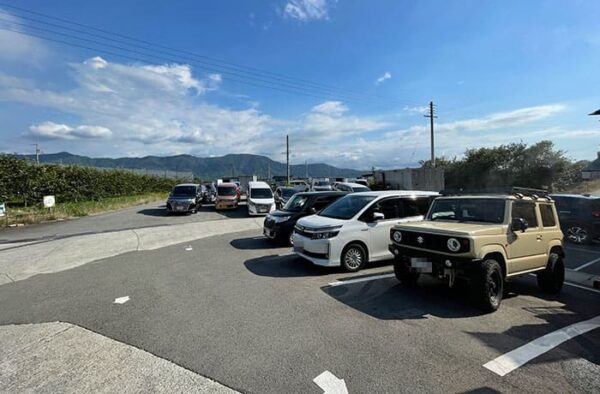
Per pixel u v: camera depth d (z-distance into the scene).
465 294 5.58
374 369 3.33
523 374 3.23
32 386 3.11
